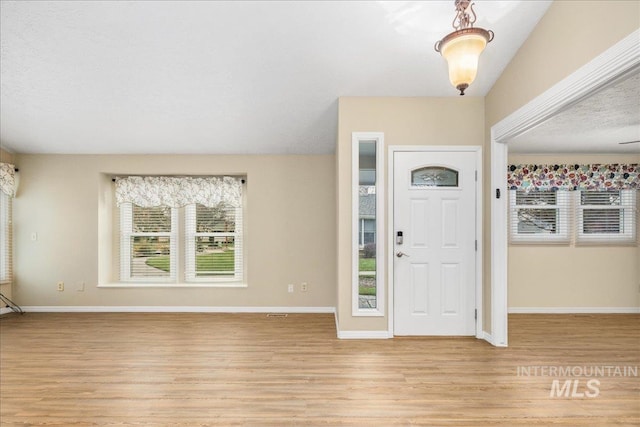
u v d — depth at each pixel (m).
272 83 3.26
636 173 4.61
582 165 4.61
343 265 3.48
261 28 2.63
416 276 3.51
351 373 2.66
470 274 3.50
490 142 3.35
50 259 4.59
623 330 3.77
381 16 2.54
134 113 3.70
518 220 4.64
